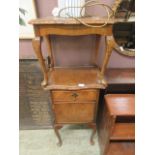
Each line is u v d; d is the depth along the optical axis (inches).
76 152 58.0
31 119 63.8
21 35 50.1
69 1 38.3
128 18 49.0
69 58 56.4
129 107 45.2
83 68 54.2
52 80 46.9
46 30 36.6
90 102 48.6
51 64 53.4
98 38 50.0
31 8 46.1
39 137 63.3
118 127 50.5
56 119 52.6
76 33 37.4
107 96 49.8
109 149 51.7
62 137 63.1
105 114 50.2
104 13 47.5
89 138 63.1
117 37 52.1
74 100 47.8
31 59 52.1
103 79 46.1
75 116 51.8
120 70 58.2
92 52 55.2
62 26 36.2
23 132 65.3
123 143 53.7
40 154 57.4
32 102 59.7
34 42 37.4
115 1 45.8
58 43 53.4
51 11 47.3
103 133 53.4
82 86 44.6
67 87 44.4
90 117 52.3
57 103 48.4
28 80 55.2
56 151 58.3
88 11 46.8
